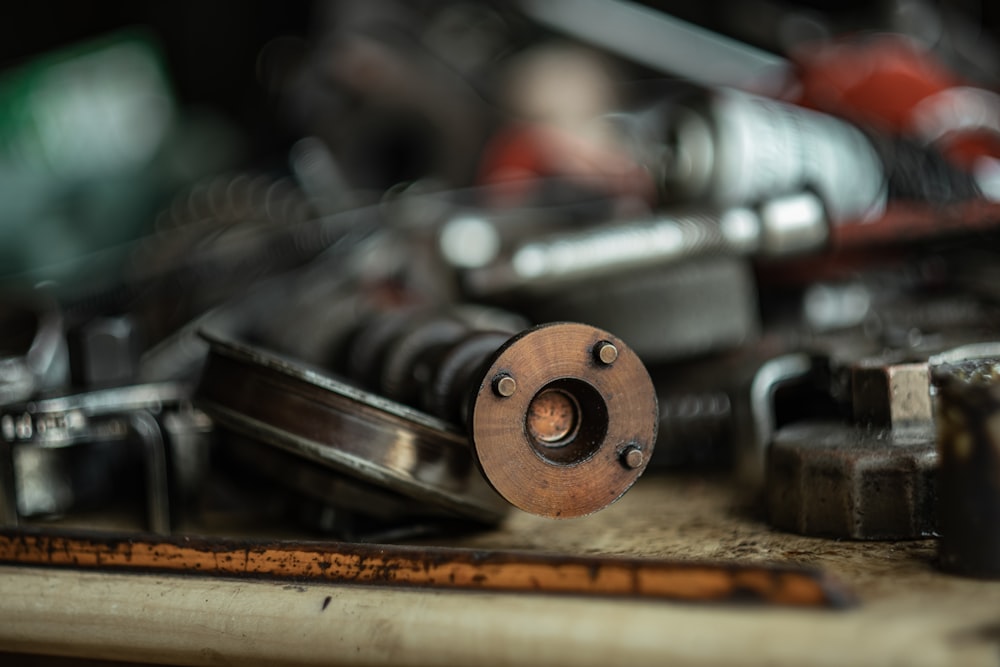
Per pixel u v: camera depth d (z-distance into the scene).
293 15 1.50
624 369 0.37
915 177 0.59
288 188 0.91
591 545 0.41
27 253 1.21
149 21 1.58
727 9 0.91
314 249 0.71
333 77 1.03
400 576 0.35
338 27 1.05
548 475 0.37
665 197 0.58
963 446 0.34
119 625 0.37
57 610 0.38
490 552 0.35
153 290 0.71
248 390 0.41
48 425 0.47
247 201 0.90
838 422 0.43
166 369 0.59
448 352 0.42
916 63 0.65
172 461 0.47
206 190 1.00
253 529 0.46
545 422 0.38
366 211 0.75
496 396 0.36
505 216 0.68
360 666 0.35
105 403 0.48
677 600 0.33
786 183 0.57
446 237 0.63
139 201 1.25
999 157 0.62
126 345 0.50
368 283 0.63
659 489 0.49
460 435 0.41
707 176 0.57
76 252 1.20
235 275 0.71
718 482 0.49
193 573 0.37
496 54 1.02
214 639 0.36
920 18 0.80
